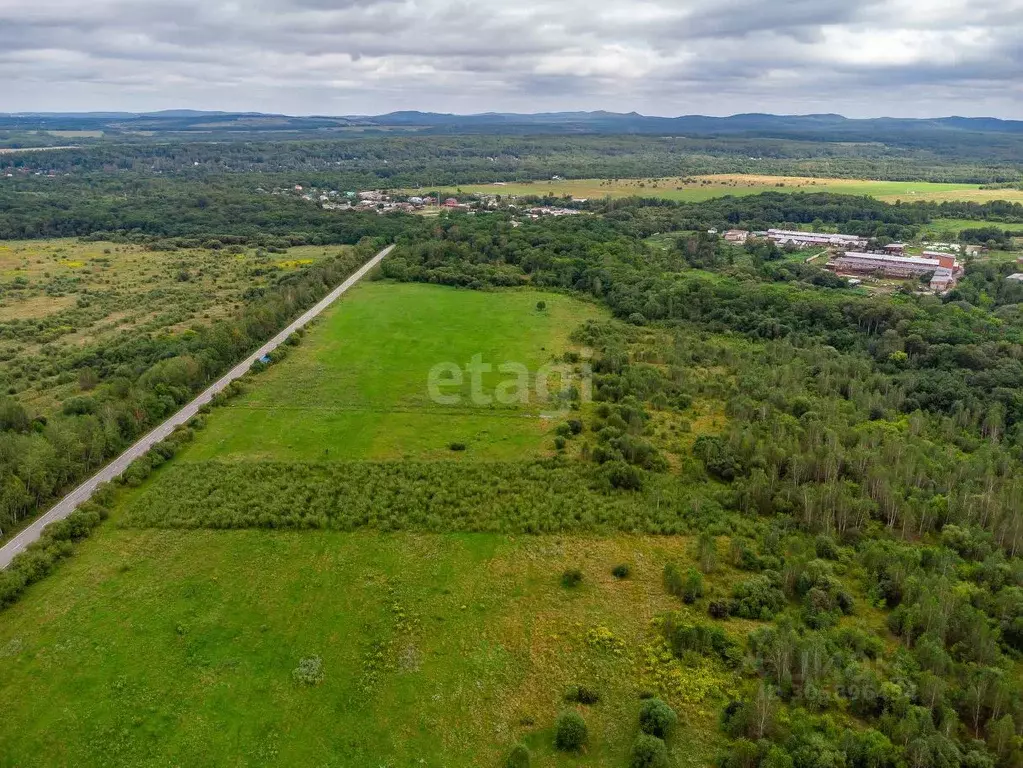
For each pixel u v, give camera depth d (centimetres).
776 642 6334
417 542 8412
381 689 6231
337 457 10394
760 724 5588
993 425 11138
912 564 7756
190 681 6306
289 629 6975
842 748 5416
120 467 10119
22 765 5481
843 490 8938
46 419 11194
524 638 6862
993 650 6475
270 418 11781
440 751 5609
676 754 5541
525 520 8788
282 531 8606
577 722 5625
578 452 10588
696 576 7462
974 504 8650
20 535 8456
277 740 5703
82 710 5978
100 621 7044
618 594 7512
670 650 6662
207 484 9556
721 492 9406
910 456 9688
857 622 7062
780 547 8250
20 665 6469
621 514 8938
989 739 5625
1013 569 7594
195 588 7556
